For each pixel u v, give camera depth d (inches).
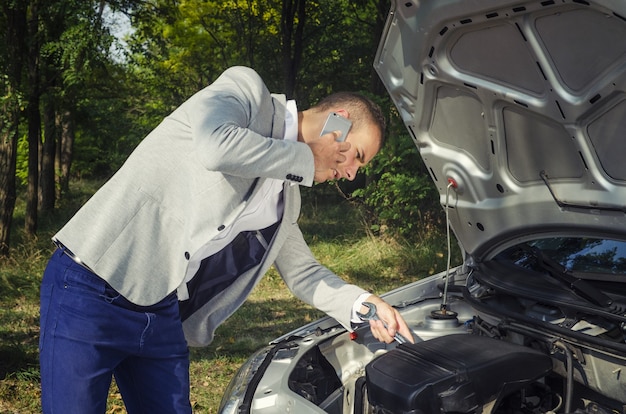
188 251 87.6
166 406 95.2
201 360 230.5
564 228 108.2
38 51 441.7
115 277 86.4
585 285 102.1
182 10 621.9
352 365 111.7
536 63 88.2
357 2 528.4
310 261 110.0
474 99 101.7
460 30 92.4
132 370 95.4
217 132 78.8
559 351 98.0
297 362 99.7
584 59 83.1
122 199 87.2
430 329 114.1
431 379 85.5
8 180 421.4
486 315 111.7
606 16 75.4
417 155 417.7
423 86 104.7
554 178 102.5
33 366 220.2
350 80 621.3
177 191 88.0
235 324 282.0
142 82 723.4
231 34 649.6
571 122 91.0
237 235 102.0
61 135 785.6
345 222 529.7
